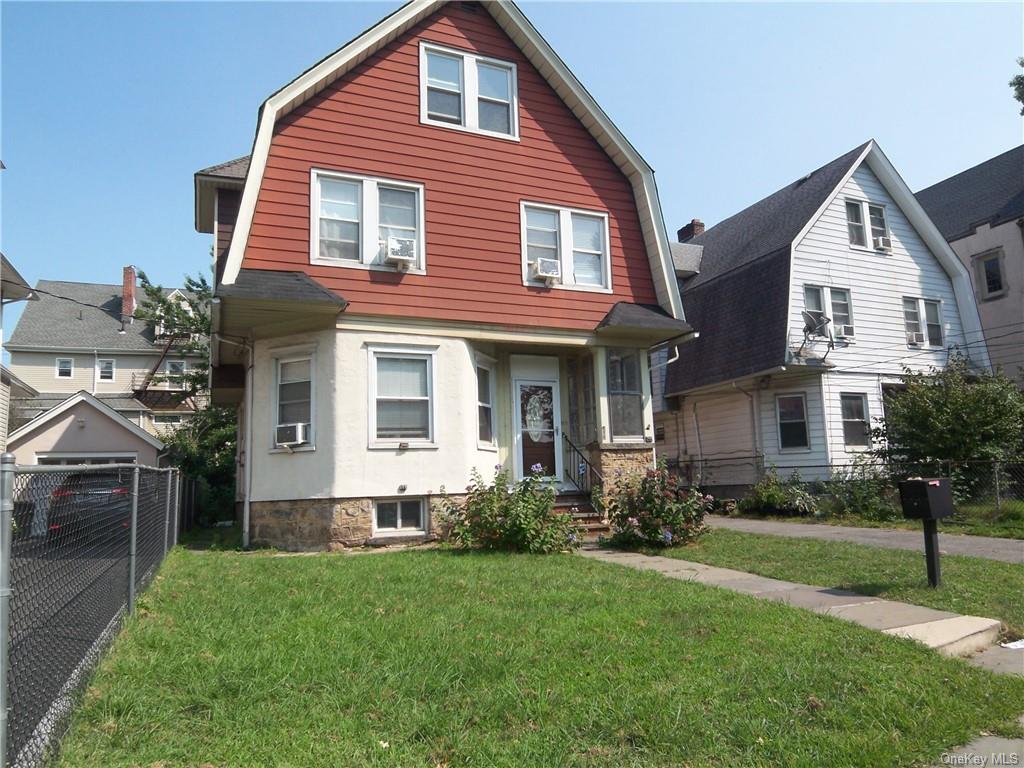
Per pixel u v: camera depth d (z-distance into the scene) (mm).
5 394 18703
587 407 14062
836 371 18938
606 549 10914
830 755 3613
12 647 3109
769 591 7547
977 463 14430
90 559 4418
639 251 14500
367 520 11344
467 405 12375
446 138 12953
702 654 5020
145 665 4461
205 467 21953
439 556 9727
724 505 19062
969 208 24953
